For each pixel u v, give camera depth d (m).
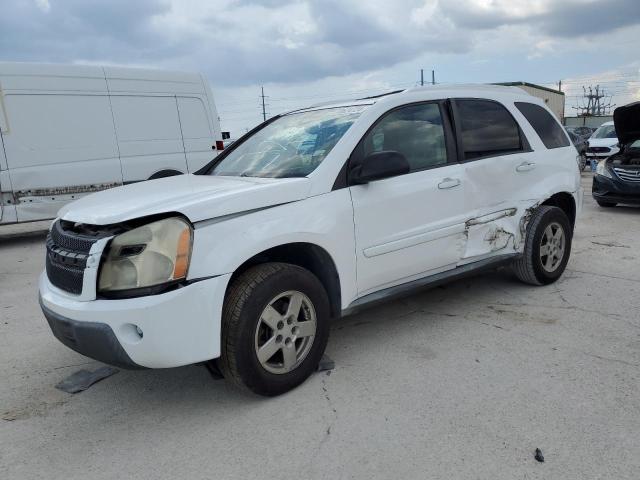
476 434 2.81
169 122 10.16
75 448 2.88
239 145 4.62
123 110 9.62
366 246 3.65
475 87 4.72
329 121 4.02
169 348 2.82
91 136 9.30
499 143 4.70
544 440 2.74
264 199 3.19
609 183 9.91
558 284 5.30
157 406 3.29
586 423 2.87
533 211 4.95
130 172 9.71
